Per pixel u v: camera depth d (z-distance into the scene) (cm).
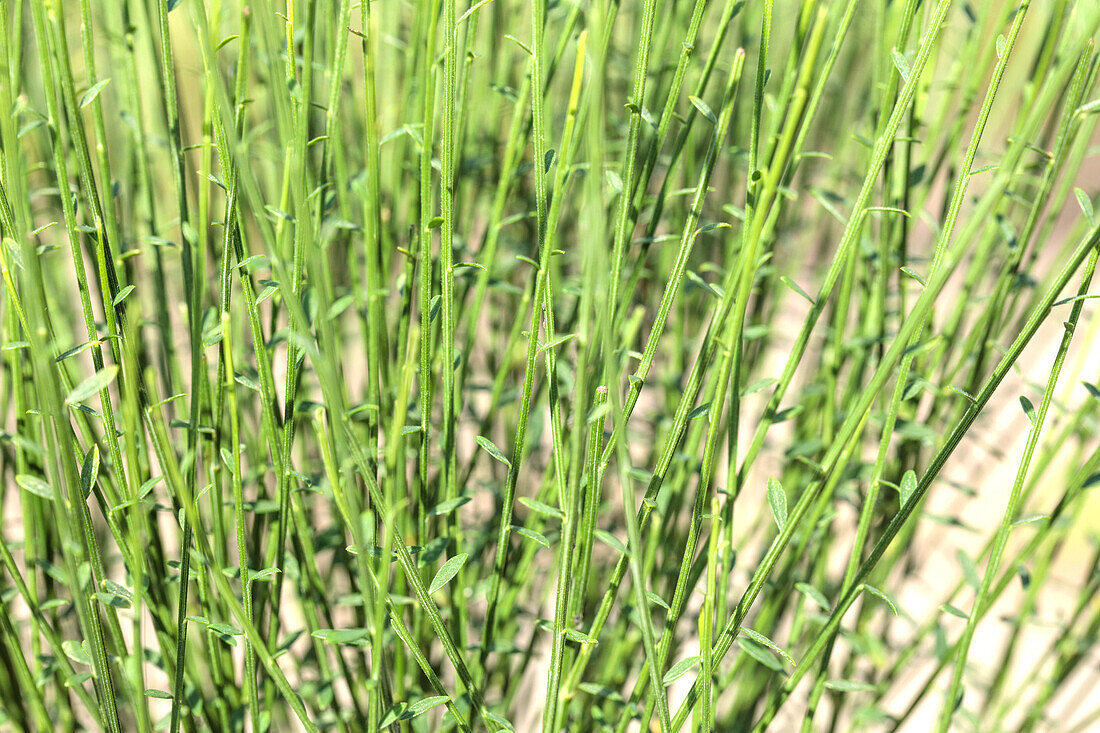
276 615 51
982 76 53
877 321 54
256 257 46
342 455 43
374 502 46
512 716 62
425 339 48
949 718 49
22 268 42
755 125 45
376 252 48
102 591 47
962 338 62
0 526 55
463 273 52
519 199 61
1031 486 57
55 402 43
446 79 45
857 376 56
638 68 45
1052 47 51
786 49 60
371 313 48
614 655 55
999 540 47
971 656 83
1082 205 44
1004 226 52
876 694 58
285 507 48
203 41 40
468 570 58
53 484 43
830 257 68
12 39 50
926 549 70
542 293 46
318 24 56
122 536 48
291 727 60
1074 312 45
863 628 60
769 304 65
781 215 62
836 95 63
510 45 58
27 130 46
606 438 50
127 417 42
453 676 62
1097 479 49
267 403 47
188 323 49
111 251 48
